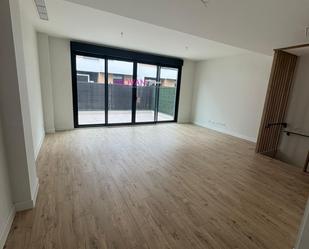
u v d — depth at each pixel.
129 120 6.38
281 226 1.93
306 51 3.76
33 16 3.09
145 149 4.03
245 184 2.78
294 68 4.19
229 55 5.59
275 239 1.75
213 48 4.71
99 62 5.33
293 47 3.52
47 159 3.24
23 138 1.77
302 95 4.12
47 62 4.46
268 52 4.11
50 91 4.64
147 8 2.25
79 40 4.71
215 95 6.25
